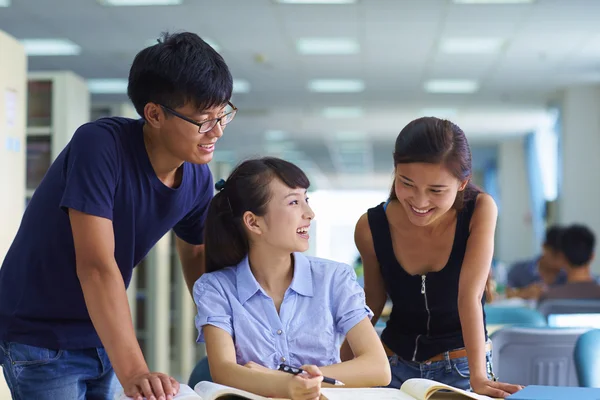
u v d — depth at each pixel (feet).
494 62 30.78
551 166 43.19
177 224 7.18
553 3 23.03
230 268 6.44
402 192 6.39
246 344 6.15
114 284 5.47
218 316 6.15
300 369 5.38
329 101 39.45
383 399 4.93
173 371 24.82
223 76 5.64
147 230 6.38
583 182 35.55
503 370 9.86
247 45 28.55
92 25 26.12
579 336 9.13
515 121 44.91
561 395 4.74
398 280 7.27
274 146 56.34
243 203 6.17
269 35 27.07
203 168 6.75
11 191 13.48
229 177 6.34
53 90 17.92
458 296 6.79
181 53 5.53
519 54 29.50
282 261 6.29
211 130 5.68
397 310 7.48
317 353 6.25
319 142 53.93
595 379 8.54
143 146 6.08
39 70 32.83
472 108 41.06
